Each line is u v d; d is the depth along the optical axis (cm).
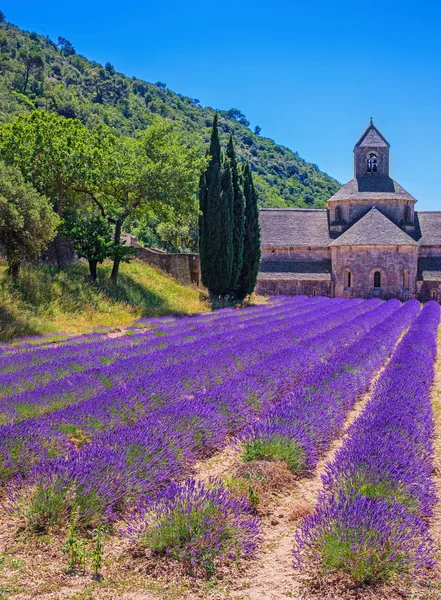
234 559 475
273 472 656
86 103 13388
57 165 2806
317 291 5041
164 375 1088
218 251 3416
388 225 4984
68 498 541
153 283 3284
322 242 5328
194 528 484
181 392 1005
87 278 2700
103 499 546
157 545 478
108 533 529
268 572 460
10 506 546
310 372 1216
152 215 3800
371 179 5594
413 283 4844
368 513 476
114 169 2914
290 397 968
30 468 627
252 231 3828
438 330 2420
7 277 2173
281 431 733
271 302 3950
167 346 1605
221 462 752
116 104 15950
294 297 4603
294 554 463
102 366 1243
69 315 2177
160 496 555
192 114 19762
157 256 3791
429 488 595
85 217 3831
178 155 3041
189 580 445
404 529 466
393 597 419
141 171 2900
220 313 2808
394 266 4819
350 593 424
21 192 1930
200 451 776
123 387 977
